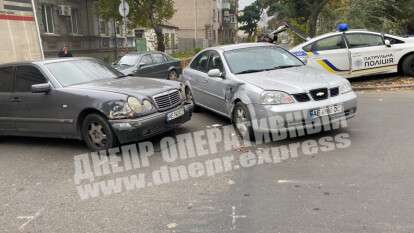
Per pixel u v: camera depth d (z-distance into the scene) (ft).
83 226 12.78
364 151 18.04
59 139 24.59
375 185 14.33
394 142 19.04
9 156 21.65
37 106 21.94
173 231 12.03
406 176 14.94
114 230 12.36
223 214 12.90
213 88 24.71
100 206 14.23
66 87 21.33
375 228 11.42
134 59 46.09
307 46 34.76
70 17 74.23
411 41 34.68
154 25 82.17
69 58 24.11
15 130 23.43
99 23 84.84
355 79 37.73
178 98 22.00
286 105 18.79
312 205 13.09
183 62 70.13
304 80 19.98
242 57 24.26
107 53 87.61
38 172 18.44
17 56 46.91
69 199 15.06
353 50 33.91
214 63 25.49
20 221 13.43
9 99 22.97
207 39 151.02
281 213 12.69
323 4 67.67
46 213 13.93
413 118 23.26
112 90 20.26
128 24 82.07
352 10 59.21
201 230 11.96
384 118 23.67
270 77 21.07
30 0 49.49
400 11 67.87
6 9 45.47
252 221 12.30
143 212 13.47
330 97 19.38
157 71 48.03
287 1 81.05
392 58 34.42
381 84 34.17
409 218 11.86
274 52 25.26
